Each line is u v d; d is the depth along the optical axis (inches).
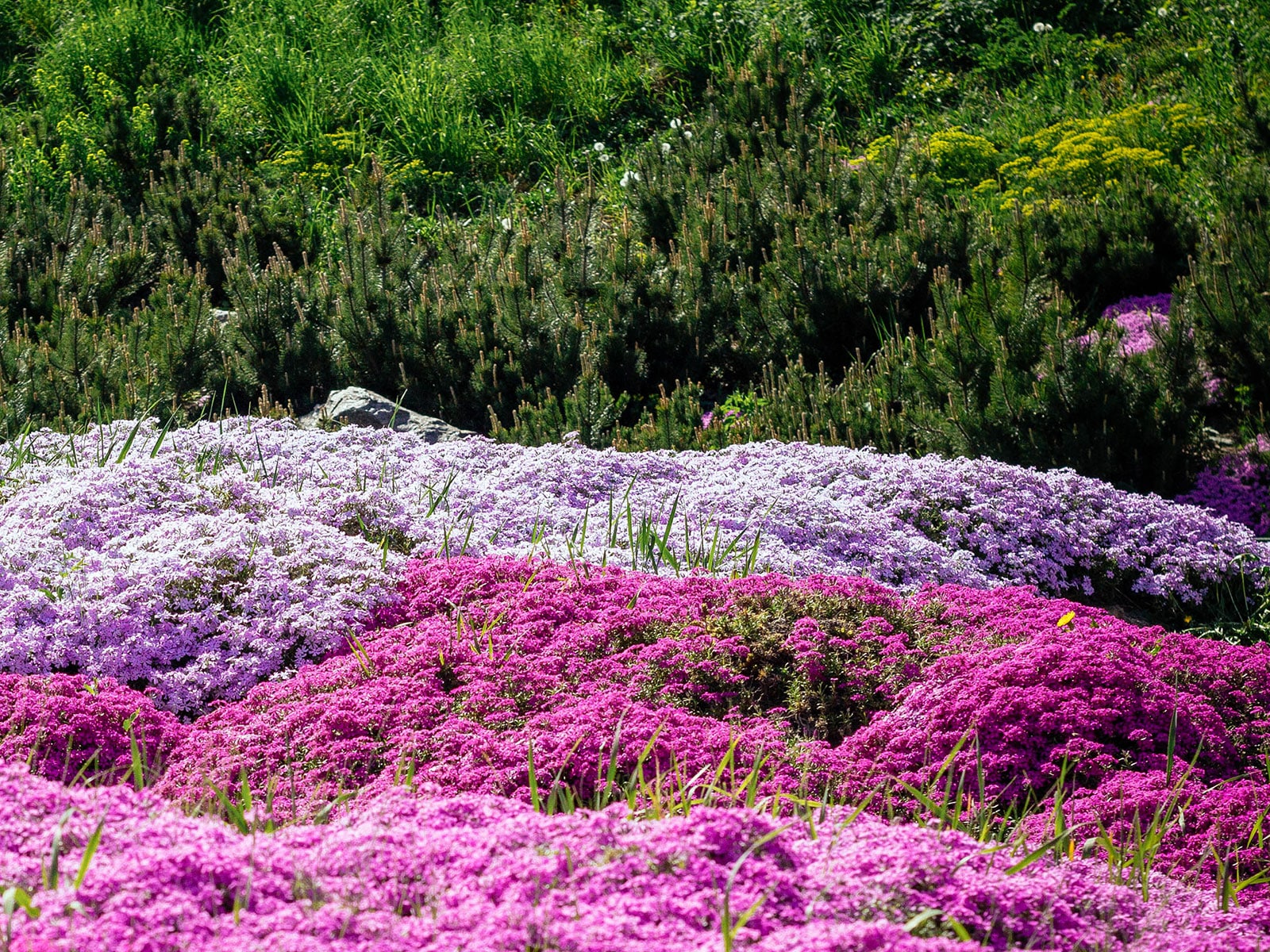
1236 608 316.2
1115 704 207.9
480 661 228.8
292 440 350.0
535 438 401.1
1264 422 402.6
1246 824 180.9
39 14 828.0
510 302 443.5
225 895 115.4
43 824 125.7
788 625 240.2
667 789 177.5
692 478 345.7
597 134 746.8
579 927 111.5
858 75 755.4
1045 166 585.6
